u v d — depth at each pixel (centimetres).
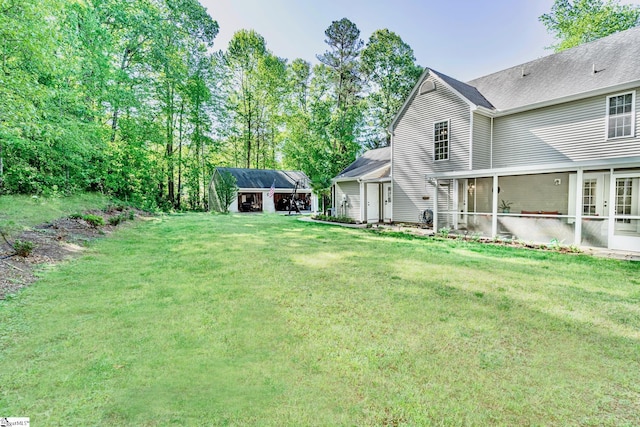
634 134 862
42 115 935
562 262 640
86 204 1259
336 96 2755
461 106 1160
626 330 320
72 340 284
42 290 418
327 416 191
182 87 2195
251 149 3344
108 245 758
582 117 961
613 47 1011
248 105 3156
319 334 306
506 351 276
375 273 549
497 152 1178
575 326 329
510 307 384
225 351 270
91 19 1301
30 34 662
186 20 2061
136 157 1722
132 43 1727
